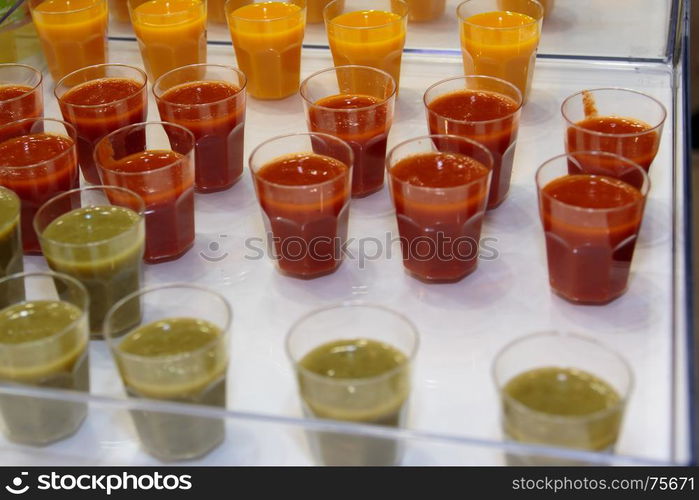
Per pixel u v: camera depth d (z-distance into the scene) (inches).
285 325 25.1
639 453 21.5
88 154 29.7
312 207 25.3
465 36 31.8
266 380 23.7
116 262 24.2
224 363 22.1
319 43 36.5
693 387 22.3
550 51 34.4
